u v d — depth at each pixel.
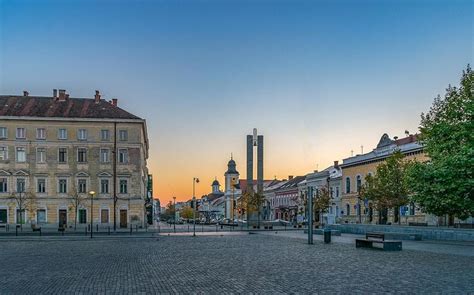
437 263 22.97
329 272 19.97
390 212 75.50
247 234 58.59
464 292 14.81
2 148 79.19
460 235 39.44
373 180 64.50
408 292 14.91
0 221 78.25
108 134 81.94
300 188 120.12
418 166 39.78
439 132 39.59
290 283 17.00
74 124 81.06
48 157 80.12
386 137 80.62
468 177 36.81
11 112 80.31
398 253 28.75
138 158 82.25
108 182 81.19
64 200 79.88
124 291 15.70
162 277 18.92
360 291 15.18
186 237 51.53
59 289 16.17
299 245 37.44
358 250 31.84
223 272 20.34
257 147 91.62
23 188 79.38
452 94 40.56
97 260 26.05
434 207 38.69
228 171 190.88
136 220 81.50
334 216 86.88
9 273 20.50
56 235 55.19
